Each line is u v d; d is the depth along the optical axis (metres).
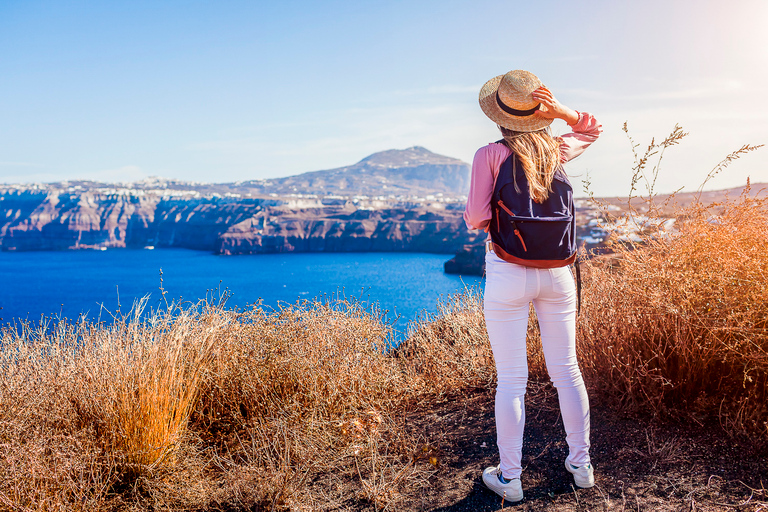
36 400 2.34
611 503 1.90
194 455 2.48
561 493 2.03
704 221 2.51
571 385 2.03
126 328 2.86
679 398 2.46
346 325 3.47
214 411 2.90
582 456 2.05
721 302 2.26
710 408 2.37
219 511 2.15
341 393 3.03
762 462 2.00
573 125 2.11
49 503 1.93
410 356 3.85
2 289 130.38
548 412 2.75
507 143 1.92
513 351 1.99
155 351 2.70
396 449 2.60
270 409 2.86
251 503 2.15
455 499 2.09
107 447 2.31
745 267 2.27
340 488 2.25
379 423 2.89
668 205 2.70
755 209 2.47
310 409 2.90
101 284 142.12
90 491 2.15
